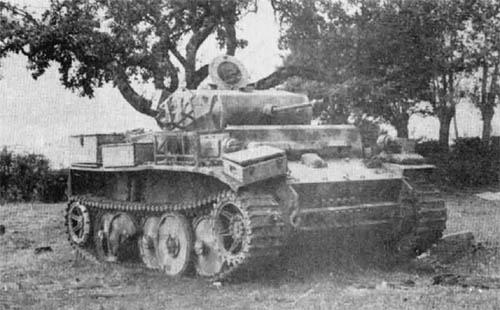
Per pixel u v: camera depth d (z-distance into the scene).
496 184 30.64
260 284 12.48
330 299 10.87
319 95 29.70
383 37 29.16
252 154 12.19
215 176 12.45
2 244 18.30
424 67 29.41
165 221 14.44
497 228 19.61
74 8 27.53
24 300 11.46
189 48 31.73
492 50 29.38
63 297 11.75
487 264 14.27
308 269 13.88
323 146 14.55
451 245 15.69
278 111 15.25
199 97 14.98
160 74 29.47
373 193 14.01
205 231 13.48
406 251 14.30
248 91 15.88
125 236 15.42
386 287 11.91
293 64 31.95
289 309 10.26
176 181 14.53
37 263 15.63
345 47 30.20
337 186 13.23
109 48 27.94
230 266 12.52
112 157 15.20
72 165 16.84
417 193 13.95
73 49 27.88
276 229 12.11
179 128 15.41
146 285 12.95
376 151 15.05
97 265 15.47
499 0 28.75
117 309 10.70
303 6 31.17
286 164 12.31
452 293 10.99
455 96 31.34
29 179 30.28
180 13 30.48
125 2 27.98
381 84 29.20
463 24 29.09
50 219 23.25
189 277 13.68
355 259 14.76
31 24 27.72
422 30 28.88
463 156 31.14
